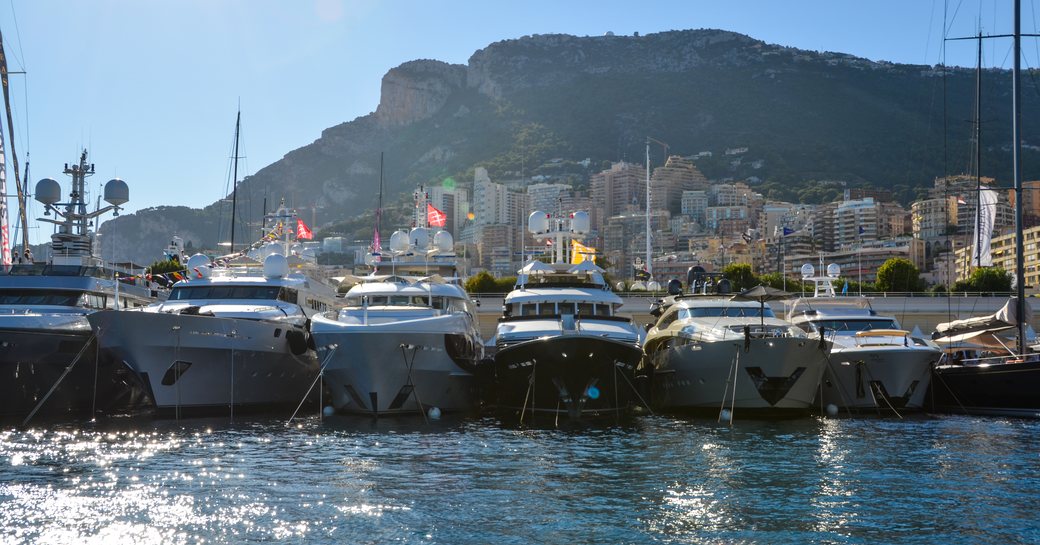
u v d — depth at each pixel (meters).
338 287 49.91
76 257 40.72
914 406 37.69
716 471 23.95
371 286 38.56
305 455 26.33
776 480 22.83
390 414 35.59
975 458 25.86
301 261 50.19
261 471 23.88
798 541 17.72
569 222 46.62
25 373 35.69
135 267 49.44
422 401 35.75
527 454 26.53
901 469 24.20
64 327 36.28
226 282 40.75
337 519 19.14
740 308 38.50
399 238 45.94
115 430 31.81
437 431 31.53
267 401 38.66
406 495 21.20
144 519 19.09
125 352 34.34
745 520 19.12
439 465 24.78
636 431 31.52
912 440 29.27
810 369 34.72
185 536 17.97
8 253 48.41
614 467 24.50
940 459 25.69
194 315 34.69
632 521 19.08
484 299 69.31
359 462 25.20
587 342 33.66
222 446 28.03
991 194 54.25
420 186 53.66
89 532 18.20
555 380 34.56
